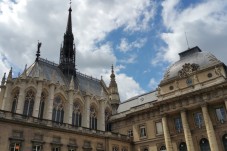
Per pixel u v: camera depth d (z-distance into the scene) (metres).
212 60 59.16
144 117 67.25
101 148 59.94
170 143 58.41
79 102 70.94
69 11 97.44
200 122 55.88
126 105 81.38
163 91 64.38
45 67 73.94
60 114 65.31
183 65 62.91
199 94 56.25
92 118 73.69
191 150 53.69
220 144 51.09
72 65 83.81
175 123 60.28
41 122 50.16
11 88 59.25
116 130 74.00
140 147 65.31
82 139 56.56
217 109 54.16
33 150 46.78
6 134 43.75
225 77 54.44
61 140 52.16
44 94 63.16
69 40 88.62
